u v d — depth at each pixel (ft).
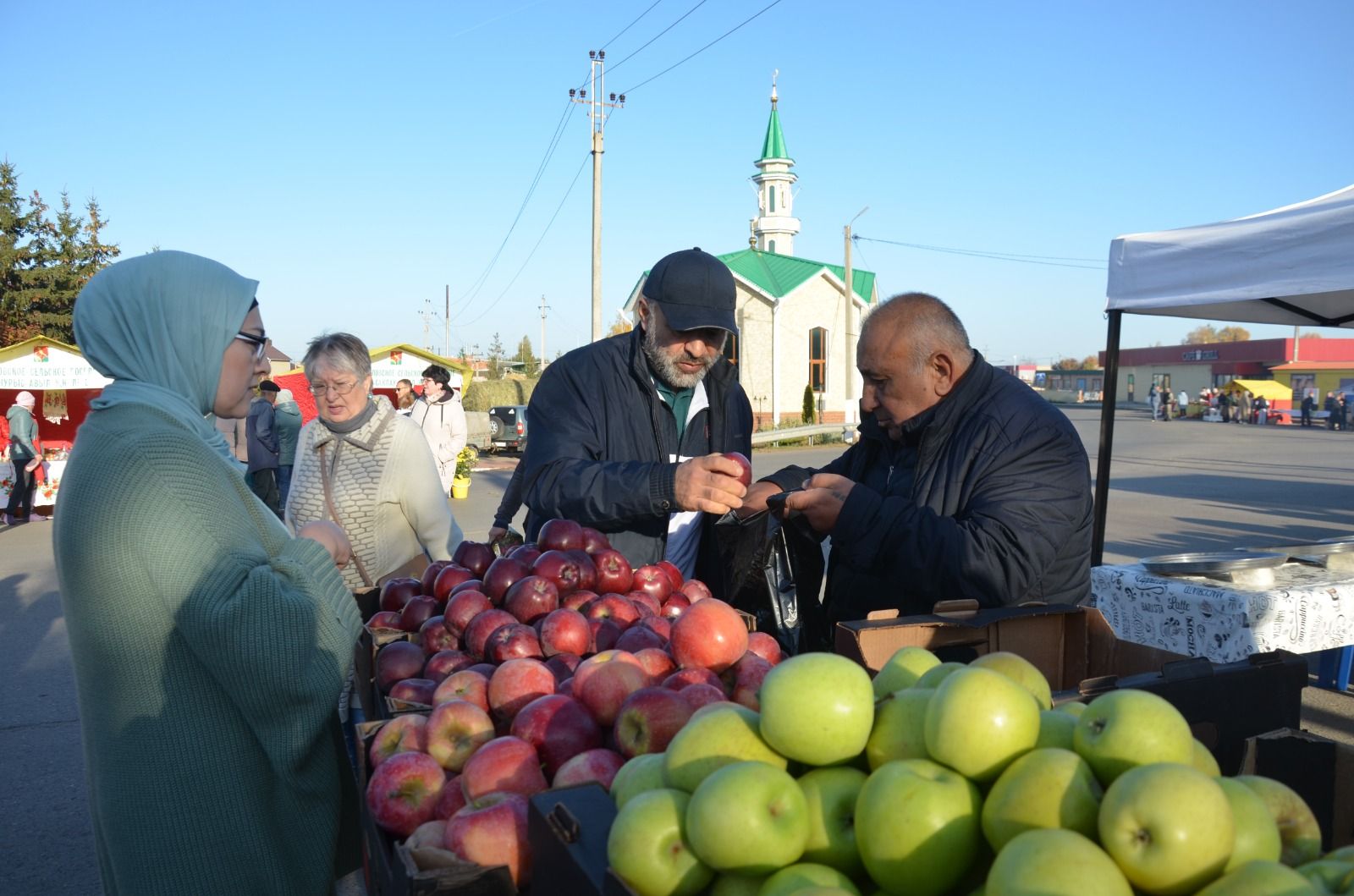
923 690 4.32
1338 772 4.83
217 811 6.07
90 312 6.52
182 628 5.85
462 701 6.01
